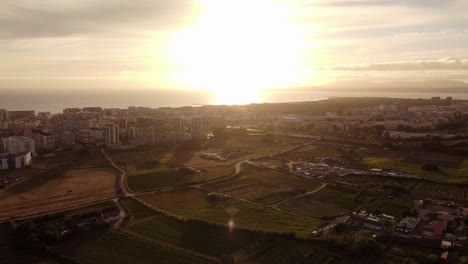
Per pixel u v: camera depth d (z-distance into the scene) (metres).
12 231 172.62
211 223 174.12
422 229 168.00
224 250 153.25
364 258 144.38
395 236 160.38
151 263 144.25
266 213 194.12
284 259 145.12
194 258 147.12
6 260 146.75
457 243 154.25
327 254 147.62
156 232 170.62
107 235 167.75
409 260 141.25
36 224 175.25
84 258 147.88
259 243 157.25
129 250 154.25
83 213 189.38
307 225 177.75
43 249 153.50
